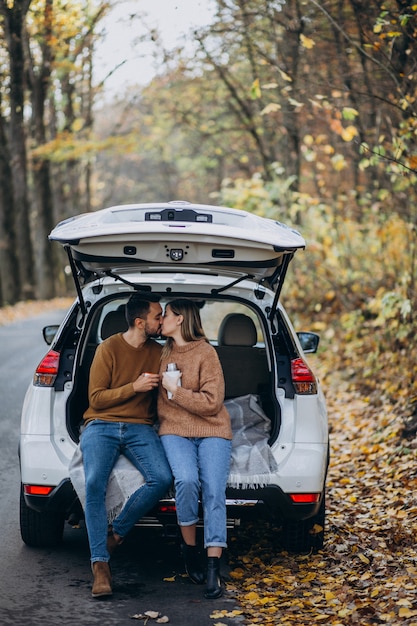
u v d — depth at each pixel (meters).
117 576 5.11
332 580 4.99
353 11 11.18
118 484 4.93
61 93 28.05
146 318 5.16
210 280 5.52
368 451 8.16
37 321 25.05
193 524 4.91
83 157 28.77
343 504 6.67
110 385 5.17
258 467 5.04
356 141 8.61
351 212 13.92
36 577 5.04
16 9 16.80
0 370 13.90
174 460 4.95
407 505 6.29
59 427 5.18
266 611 4.54
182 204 5.37
